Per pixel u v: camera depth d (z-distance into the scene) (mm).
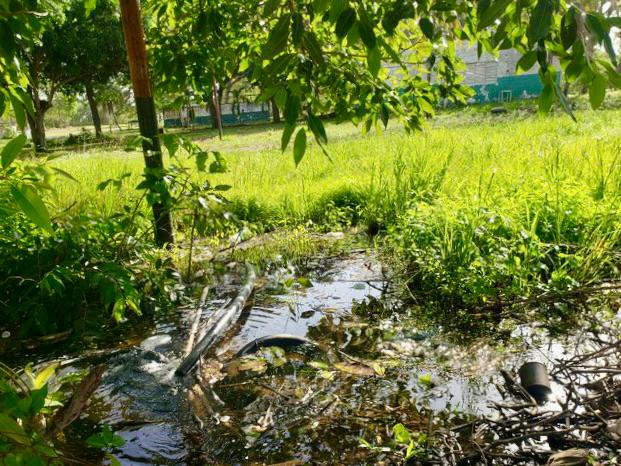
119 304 3555
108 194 6297
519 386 2875
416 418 2688
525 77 34750
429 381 3020
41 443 1332
